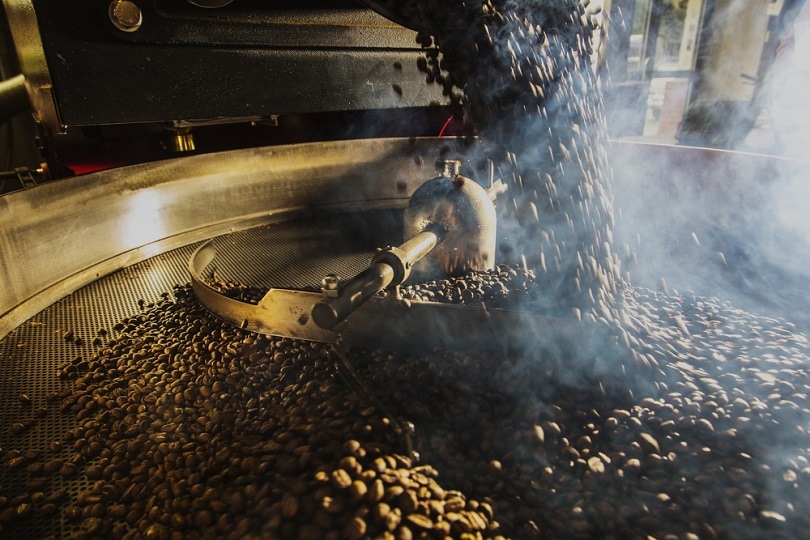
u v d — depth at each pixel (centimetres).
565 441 133
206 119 287
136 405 166
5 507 134
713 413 139
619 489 124
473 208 231
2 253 212
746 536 113
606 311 164
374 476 112
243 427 144
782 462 127
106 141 322
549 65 184
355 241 304
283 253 285
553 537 115
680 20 591
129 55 227
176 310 225
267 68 263
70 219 242
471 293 212
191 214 299
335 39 278
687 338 182
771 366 162
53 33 211
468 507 116
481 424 139
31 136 526
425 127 412
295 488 111
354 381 149
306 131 389
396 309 166
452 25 180
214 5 235
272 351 176
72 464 145
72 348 203
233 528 111
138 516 127
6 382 183
